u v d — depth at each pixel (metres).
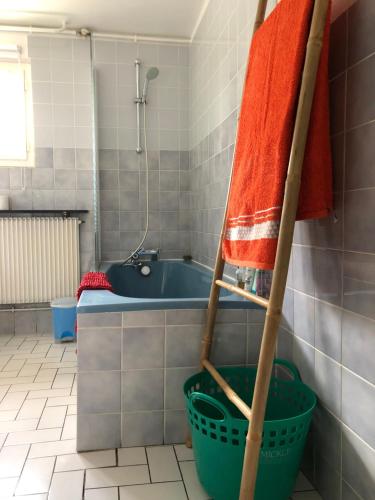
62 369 2.31
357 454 1.06
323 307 1.22
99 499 1.25
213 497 1.23
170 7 2.63
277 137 1.10
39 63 2.93
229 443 1.14
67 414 1.79
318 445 1.27
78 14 2.72
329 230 1.17
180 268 2.89
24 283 2.95
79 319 1.49
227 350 1.60
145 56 3.03
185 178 3.14
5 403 1.88
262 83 1.28
